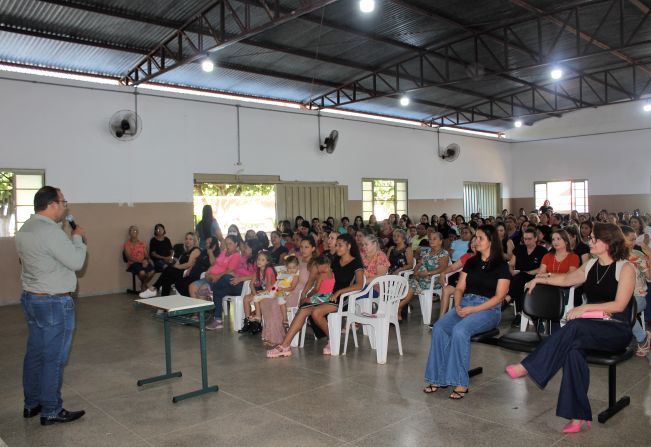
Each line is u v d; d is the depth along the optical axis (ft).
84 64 27.02
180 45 24.70
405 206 43.62
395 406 11.44
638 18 27.76
